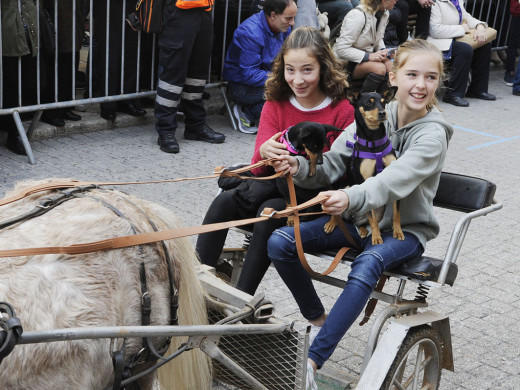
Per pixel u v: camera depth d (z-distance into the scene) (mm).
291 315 4195
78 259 2211
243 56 7203
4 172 5777
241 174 3514
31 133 6469
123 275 2311
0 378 1992
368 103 2945
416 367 3100
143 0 6531
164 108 6633
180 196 5691
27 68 6402
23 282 2078
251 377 2578
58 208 2385
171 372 2705
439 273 3033
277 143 3076
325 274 2967
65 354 2113
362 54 7668
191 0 6375
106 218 2359
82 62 8461
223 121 7914
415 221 3143
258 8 7422
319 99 3529
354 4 8719
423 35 9242
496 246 5371
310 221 3217
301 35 3385
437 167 3066
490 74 11562
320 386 3184
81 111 7340
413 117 3148
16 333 1864
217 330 2354
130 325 2342
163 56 6527
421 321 2975
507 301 4551
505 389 3600
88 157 6332
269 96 3566
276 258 3107
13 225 2271
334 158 3232
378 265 2953
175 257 2568
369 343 2941
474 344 4004
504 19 11156
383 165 3023
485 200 3232
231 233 5238
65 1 6375
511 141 8148
